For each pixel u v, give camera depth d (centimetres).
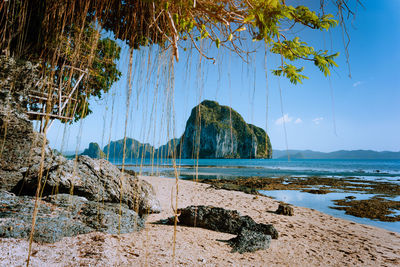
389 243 521
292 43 149
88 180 430
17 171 378
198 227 453
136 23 146
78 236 275
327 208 948
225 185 1627
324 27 130
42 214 292
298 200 1118
